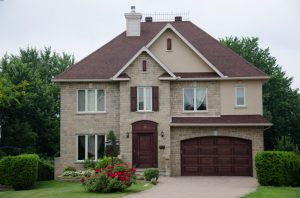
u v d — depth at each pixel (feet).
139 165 114.32
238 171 115.34
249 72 119.03
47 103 167.02
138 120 115.34
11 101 149.48
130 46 128.88
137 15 132.36
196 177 111.04
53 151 175.42
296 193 75.31
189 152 116.67
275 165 88.43
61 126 118.73
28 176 96.17
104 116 118.62
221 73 117.80
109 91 119.03
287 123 183.32
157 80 115.96
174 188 82.58
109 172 79.00
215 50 127.65
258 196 70.54
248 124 113.91
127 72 116.57
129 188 81.92
